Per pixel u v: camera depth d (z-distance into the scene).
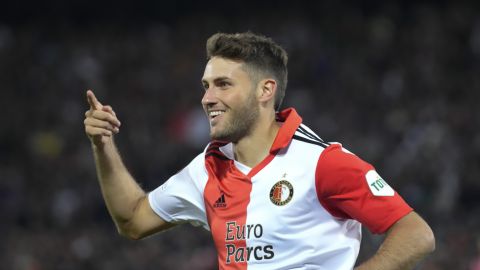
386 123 57.03
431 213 45.94
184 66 68.94
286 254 12.74
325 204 12.72
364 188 12.45
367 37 69.56
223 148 13.88
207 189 13.66
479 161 50.53
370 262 12.16
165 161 57.84
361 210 12.52
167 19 80.38
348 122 58.69
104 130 13.69
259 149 13.33
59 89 68.00
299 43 68.94
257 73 13.32
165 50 71.44
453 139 52.69
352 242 12.92
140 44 72.75
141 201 14.83
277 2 76.69
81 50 72.19
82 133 62.22
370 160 52.81
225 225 13.24
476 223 43.25
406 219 12.44
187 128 60.03
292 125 13.14
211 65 13.35
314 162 12.71
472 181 48.66
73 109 65.25
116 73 69.38
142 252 45.09
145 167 57.81
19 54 72.19
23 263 45.69
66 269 46.31
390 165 51.44
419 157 50.47
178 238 45.72
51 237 49.78
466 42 67.56
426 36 67.75
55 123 63.94
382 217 12.44
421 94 61.34
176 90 66.19
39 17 79.94
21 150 62.34
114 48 72.25
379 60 66.81
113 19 79.81
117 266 45.19
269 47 13.54
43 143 61.16
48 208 54.34
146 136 60.75
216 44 13.43
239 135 13.34
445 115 55.84
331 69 66.00
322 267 12.77
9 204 54.47
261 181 13.02
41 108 65.56
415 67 64.88
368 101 61.56
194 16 77.69
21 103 66.75
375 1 74.88
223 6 78.81
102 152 14.23
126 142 60.34
